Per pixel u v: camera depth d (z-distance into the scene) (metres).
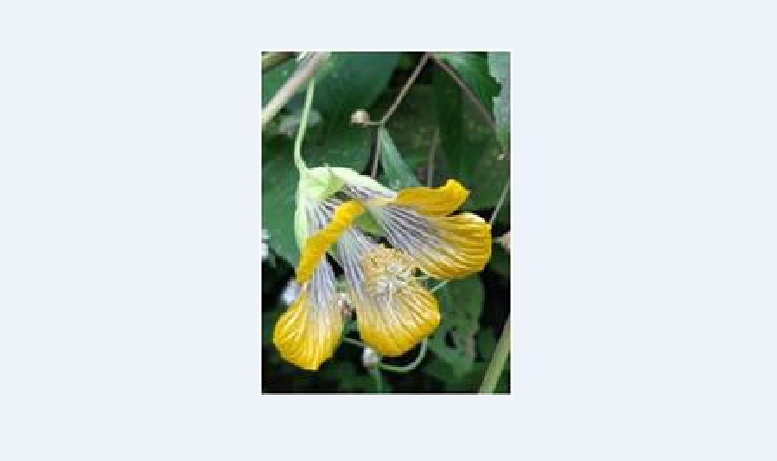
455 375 0.51
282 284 0.51
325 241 0.41
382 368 0.49
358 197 0.43
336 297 0.43
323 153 0.49
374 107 0.51
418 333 0.43
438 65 0.51
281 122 0.49
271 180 0.48
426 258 0.43
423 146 0.51
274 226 0.48
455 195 0.42
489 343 0.52
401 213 0.43
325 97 0.49
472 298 0.50
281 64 0.48
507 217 0.50
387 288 0.43
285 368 0.53
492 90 0.49
